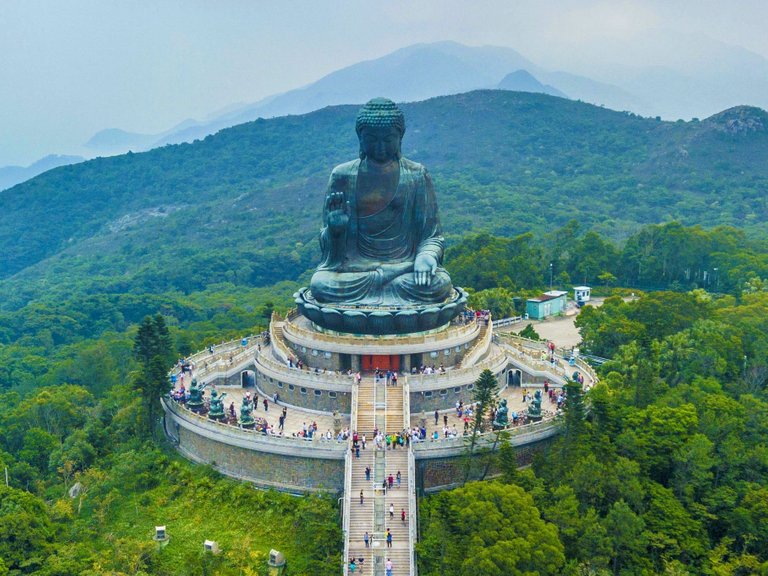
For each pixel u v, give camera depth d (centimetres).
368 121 7850
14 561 5619
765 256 15125
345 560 5372
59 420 8869
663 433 6475
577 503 5619
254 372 8512
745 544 5653
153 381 7612
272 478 6669
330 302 7912
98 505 6625
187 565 5603
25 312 17800
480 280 14450
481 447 6469
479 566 4825
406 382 7144
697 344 8881
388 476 6009
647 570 5419
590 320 10519
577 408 6334
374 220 8181
